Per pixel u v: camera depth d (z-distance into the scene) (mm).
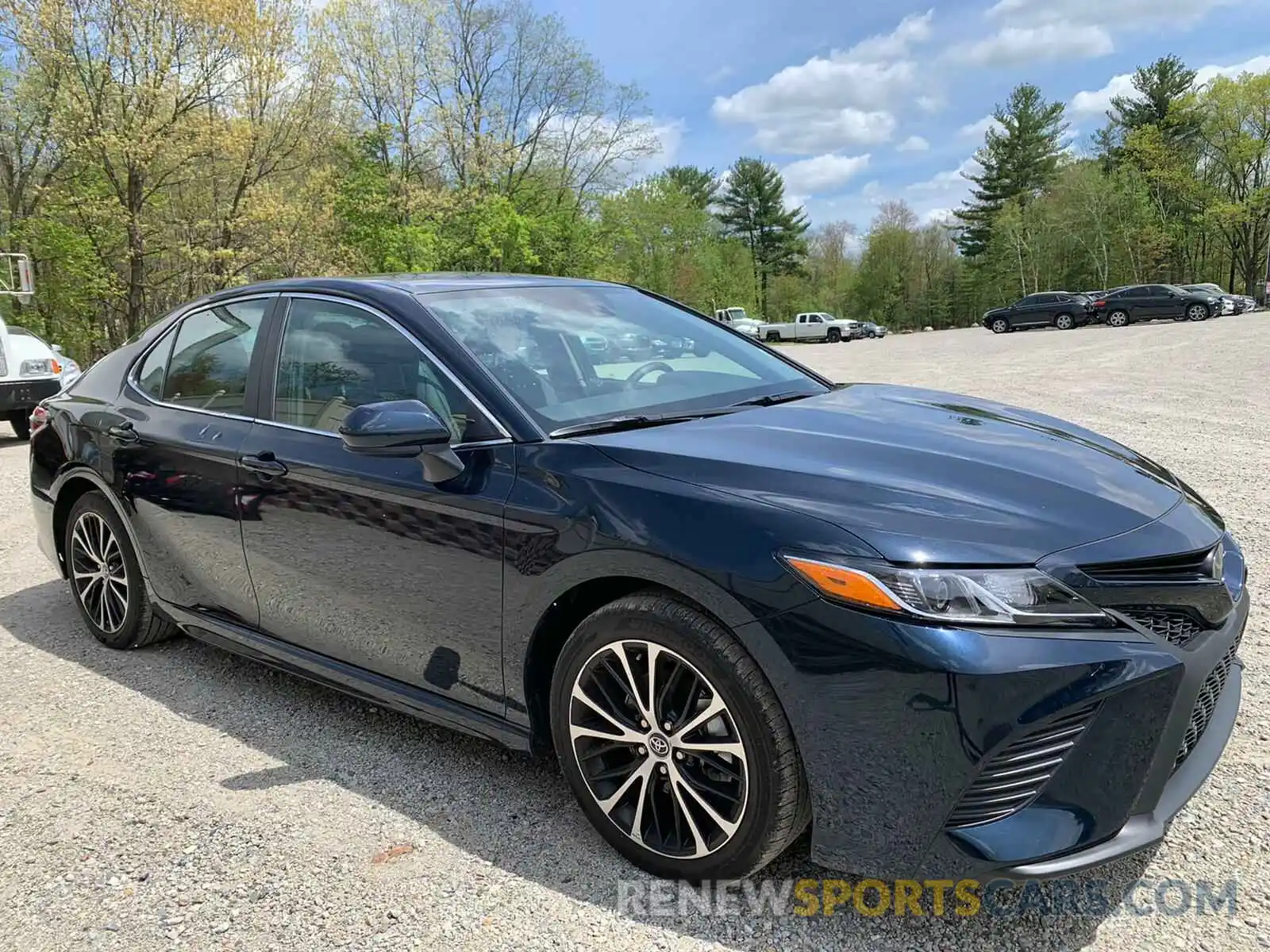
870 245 76625
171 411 3520
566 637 2479
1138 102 62594
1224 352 16406
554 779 2771
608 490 2229
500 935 2062
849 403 2938
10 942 2092
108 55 22531
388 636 2762
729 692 2014
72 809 2646
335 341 3018
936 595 1823
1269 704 2998
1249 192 53688
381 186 33281
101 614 3955
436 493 2533
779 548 1943
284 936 2076
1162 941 1975
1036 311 36219
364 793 2705
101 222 25062
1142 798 1913
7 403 10188
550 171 40219
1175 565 2035
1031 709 1787
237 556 3184
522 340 2908
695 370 3152
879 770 1862
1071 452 2504
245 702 3379
